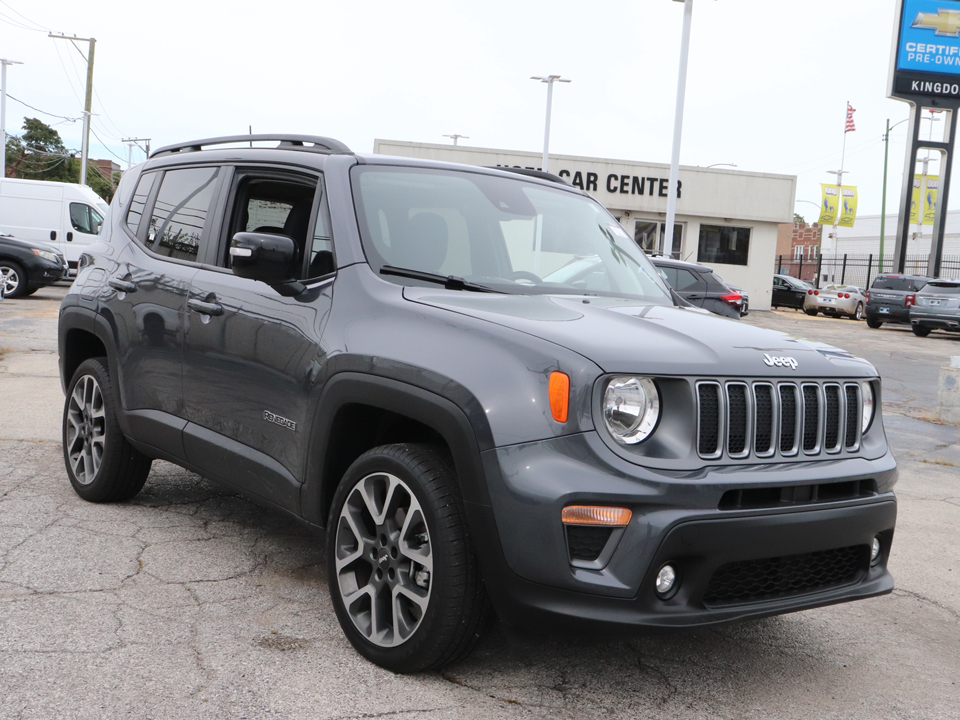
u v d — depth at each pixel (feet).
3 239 62.75
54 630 10.61
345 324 10.79
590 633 8.68
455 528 9.30
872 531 10.14
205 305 12.99
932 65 120.16
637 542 8.66
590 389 8.81
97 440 15.74
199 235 13.98
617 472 8.66
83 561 13.00
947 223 183.83
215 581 12.55
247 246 10.94
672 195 75.72
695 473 8.91
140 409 14.52
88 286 16.14
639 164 111.55
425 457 9.80
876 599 14.07
